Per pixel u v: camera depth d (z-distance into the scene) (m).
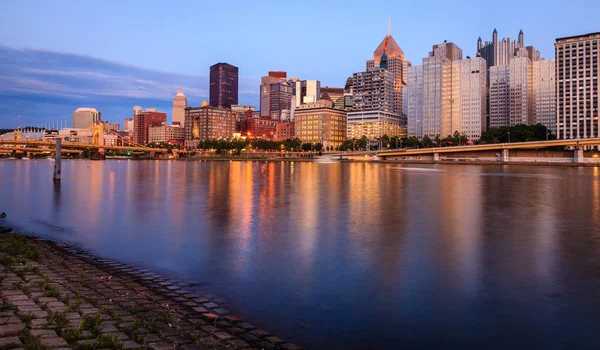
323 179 100.81
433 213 44.00
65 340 12.19
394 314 16.70
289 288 19.72
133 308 15.76
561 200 56.41
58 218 40.69
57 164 87.50
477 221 38.69
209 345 12.94
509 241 29.70
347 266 23.41
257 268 23.05
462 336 14.91
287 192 67.06
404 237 31.23
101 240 30.50
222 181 92.88
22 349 11.29
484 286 19.81
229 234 32.56
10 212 44.78
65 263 22.55
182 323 14.72
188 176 112.12
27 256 22.69
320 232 33.31
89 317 14.07
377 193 65.75
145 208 47.66
